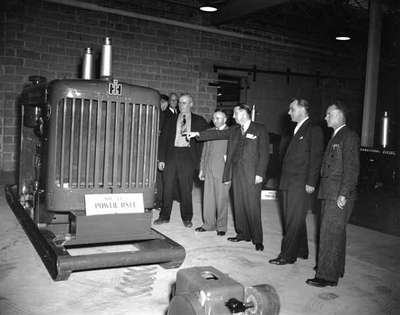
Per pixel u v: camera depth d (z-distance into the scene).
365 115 6.53
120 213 3.34
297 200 3.88
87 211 3.25
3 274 3.33
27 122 4.35
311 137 3.81
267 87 9.96
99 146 3.37
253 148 4.37
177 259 3.43
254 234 4.39
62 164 3.29
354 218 6.02
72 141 3.29
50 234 3.49
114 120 3.40
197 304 2.00
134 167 3.52
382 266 4.12
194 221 5.58
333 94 10.83
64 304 2.85
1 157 7.25
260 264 3.94
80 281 3.26
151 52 8.41
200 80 9.05
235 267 3.82
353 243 4.99
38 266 3.53
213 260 3.98
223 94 9.48
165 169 5.21
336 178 3.36
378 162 5.77
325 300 3.18
